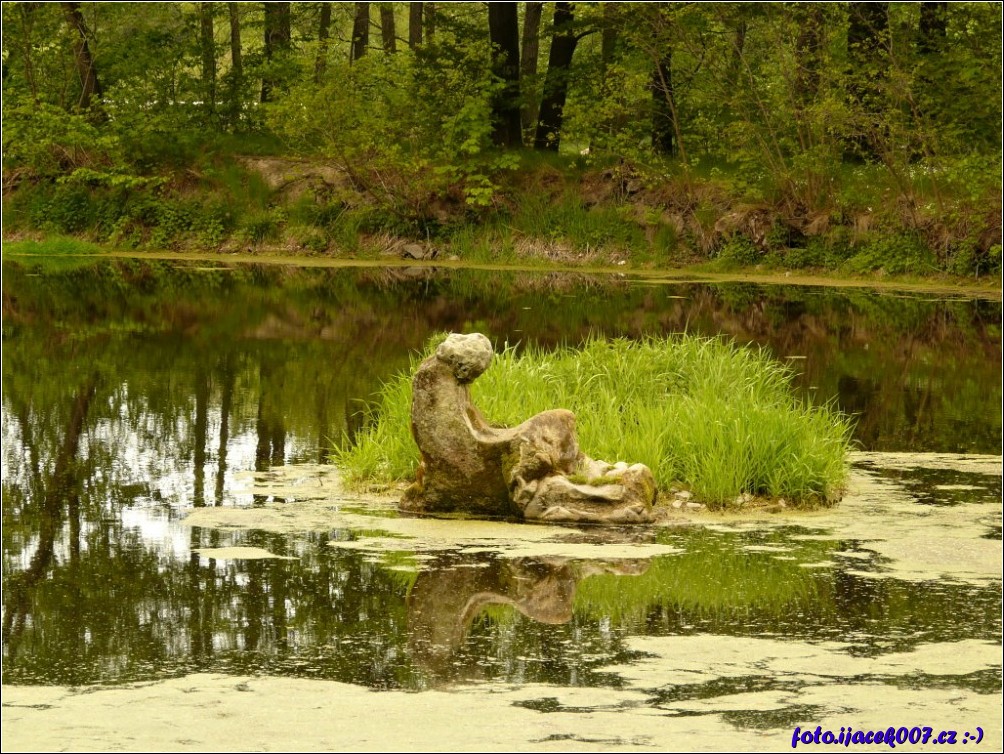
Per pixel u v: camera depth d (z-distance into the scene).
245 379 15.43
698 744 4.77
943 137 28.22
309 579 7.16
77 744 4.70
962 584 7.19
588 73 34.97
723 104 31.72
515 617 6.49
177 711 5.09
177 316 22.30
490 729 4.90
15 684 5.47
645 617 6.54
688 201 32.25
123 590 7.02
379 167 34.38
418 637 6.17
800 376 16.09
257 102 42.03
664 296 25.34
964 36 28.81
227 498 9.41
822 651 5.97
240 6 40.81
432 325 20.78
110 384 15.02
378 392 13.28
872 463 11.11
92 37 38.69
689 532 8.44
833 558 7.76
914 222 29.05
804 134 30.92
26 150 37.25
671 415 10.15
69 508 9.13
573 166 34.62
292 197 36.00
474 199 33.00
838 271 29.52
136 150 37.47
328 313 22.58
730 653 5.96
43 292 26.00
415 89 34.56
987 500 9.55
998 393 14.98
